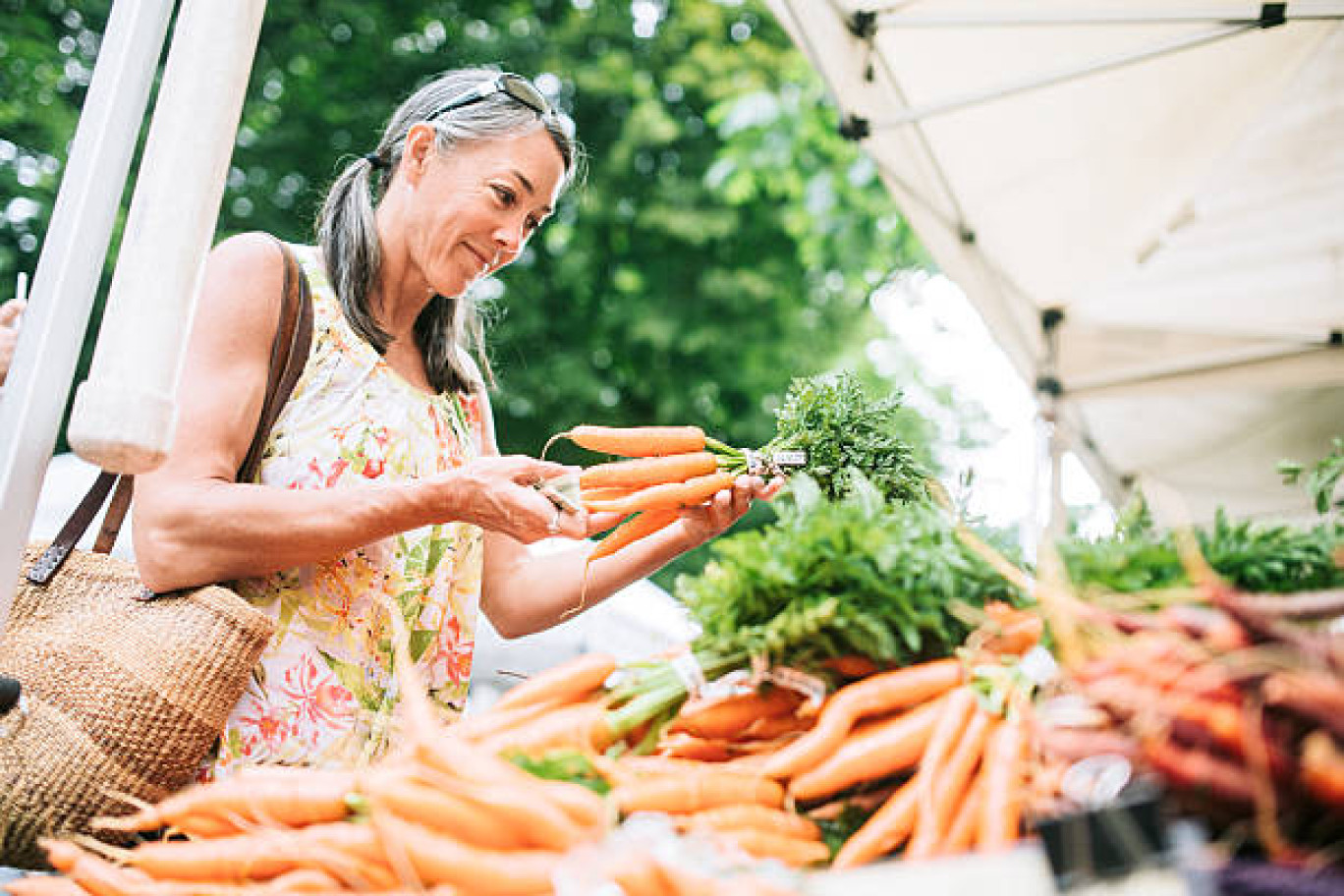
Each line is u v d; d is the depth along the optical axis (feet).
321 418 5.76
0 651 5.14
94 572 5.40
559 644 13.25
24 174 26.55
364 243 6.02
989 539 4.80
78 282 5.21
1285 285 12.89
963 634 4.53
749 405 30.89
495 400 28.76
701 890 3.51
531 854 3.95
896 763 4.19
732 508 6.58
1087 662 3.84
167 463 5.30
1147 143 11.68
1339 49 10.28
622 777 4.15
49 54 27.09
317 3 29.60
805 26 10.60
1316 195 11.80
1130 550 4.41
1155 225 12.66
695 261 31.22
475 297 7.12
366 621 5.74
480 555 6.44
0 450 5.03
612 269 30.94
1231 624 3.76
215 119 4.58
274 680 5.48
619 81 31.01
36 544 5.50
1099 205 12.52
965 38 10.83
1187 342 13.89
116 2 5.46
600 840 3.79
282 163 28.35
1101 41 10.69
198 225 4.54
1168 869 3.23
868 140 11.46
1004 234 13.04
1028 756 3.89
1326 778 3.24
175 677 5.01
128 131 5.39
